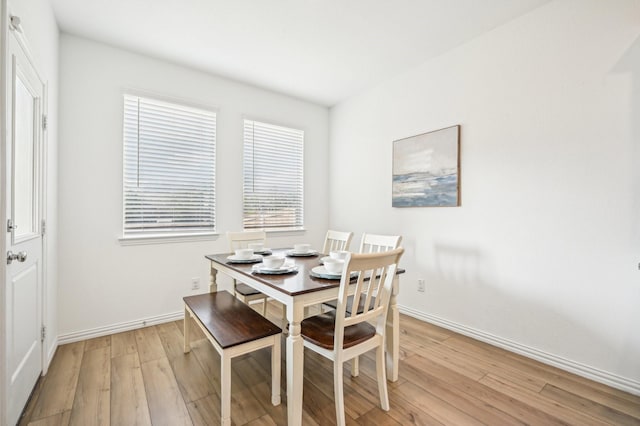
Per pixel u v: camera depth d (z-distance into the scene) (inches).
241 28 92.6
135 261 106.0
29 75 62.3
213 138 124.6
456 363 82.0
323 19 88.3
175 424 58.2
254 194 137.5
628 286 69.1
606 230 72.1
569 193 77.8
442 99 107.6
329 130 163.6
